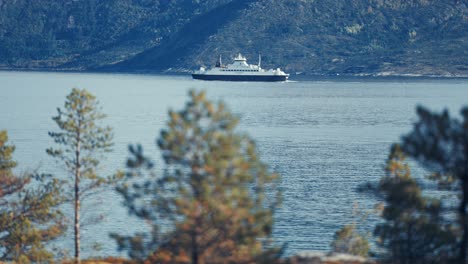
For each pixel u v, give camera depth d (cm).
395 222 15688
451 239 15050
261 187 14575
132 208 14662
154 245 14662
